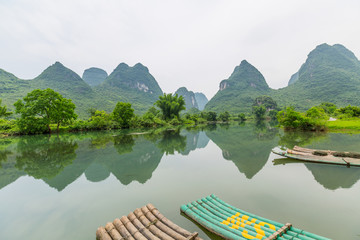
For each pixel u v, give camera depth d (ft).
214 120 306.76
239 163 41.88
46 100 107.86
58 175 36.11
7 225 20.06
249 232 16.14
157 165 41.57
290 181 30.58
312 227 18.29
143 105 552.82
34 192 28.55
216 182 30.91
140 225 17.25
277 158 44.78
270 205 22.94
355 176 31.73
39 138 92.63
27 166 42.04
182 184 30.37
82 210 22.95
